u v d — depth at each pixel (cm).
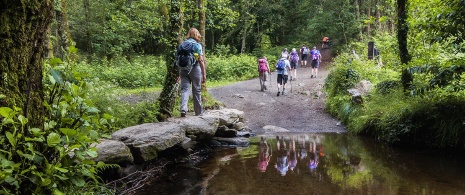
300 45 3247
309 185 453
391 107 822
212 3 1286
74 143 244
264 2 3419
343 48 2752
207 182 477
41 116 247
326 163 581
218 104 1067
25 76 234
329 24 2909
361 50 1933
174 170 550
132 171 506
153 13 1800
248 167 560
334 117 1110
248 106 1265
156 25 1686
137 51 3136
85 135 250
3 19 225
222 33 3597
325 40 3073
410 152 664
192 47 718
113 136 558
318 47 3256
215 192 430
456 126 658
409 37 851
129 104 775
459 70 605
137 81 1794
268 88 1622
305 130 973
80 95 271
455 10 606
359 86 1124
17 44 229
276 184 460
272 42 3819
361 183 458
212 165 580
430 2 736
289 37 3612
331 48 2984
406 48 823
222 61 2281
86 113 283
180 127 635
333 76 1290
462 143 648
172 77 787
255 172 527
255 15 3291
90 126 265
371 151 680
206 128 709
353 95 1028
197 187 454
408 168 538
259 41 3594
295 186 450
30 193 229
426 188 430
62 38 1304
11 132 219
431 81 645
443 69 632
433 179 471
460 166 544
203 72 761
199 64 743
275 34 3741
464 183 450
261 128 1007
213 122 739
